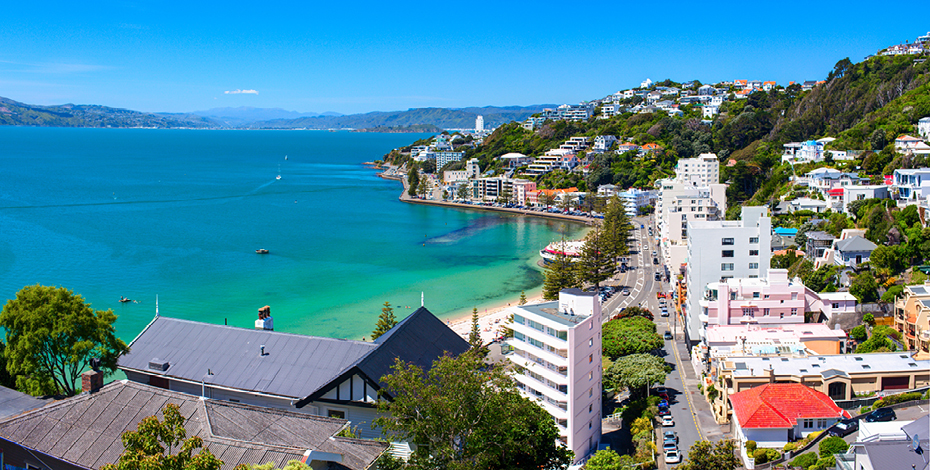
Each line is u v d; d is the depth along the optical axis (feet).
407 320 218.59
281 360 196.75
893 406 269.85
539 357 280.10
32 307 211.00
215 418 139.85
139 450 111.55
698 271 427.33
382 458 137.90
